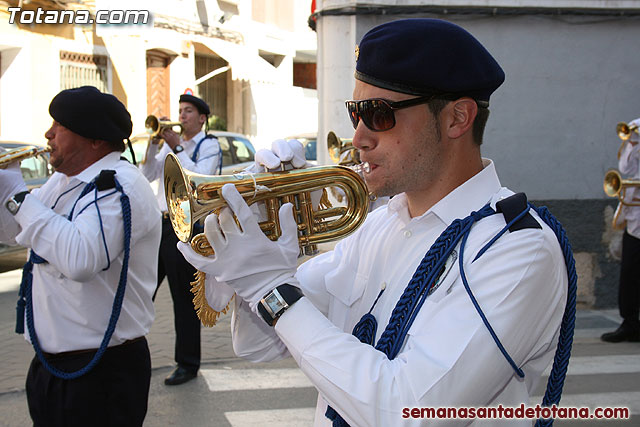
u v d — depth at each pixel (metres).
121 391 2.37
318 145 6.20
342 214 1.47
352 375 1.10
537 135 6.03
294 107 21.95
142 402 2.46
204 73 19.30
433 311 1.15
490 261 1.13
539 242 1.14
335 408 1.15
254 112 20.06
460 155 1.27
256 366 4.64
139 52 15.23
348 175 1.42
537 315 1.12
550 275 1.14
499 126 6.00
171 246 4.21
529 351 1.15
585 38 5.96
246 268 1.22
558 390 1.21
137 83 15.27
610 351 5.06
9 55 12.84
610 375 4.52
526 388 1.23
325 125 6.10
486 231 1.18
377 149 1.24
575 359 4.86
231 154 10.55
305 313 1.19
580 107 6.04
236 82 20.06
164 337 5.27
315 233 1.43
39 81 13.17
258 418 3.76
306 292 1.50
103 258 2.26
